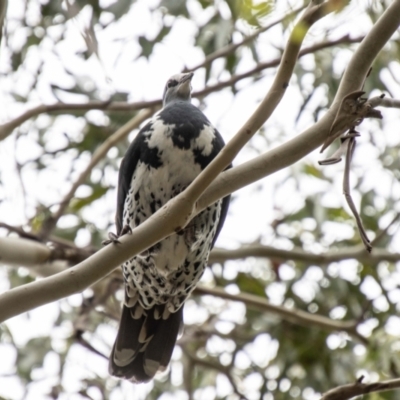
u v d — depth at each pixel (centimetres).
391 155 1302
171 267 908
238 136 614
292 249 1277
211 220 884
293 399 1295
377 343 1238
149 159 884
